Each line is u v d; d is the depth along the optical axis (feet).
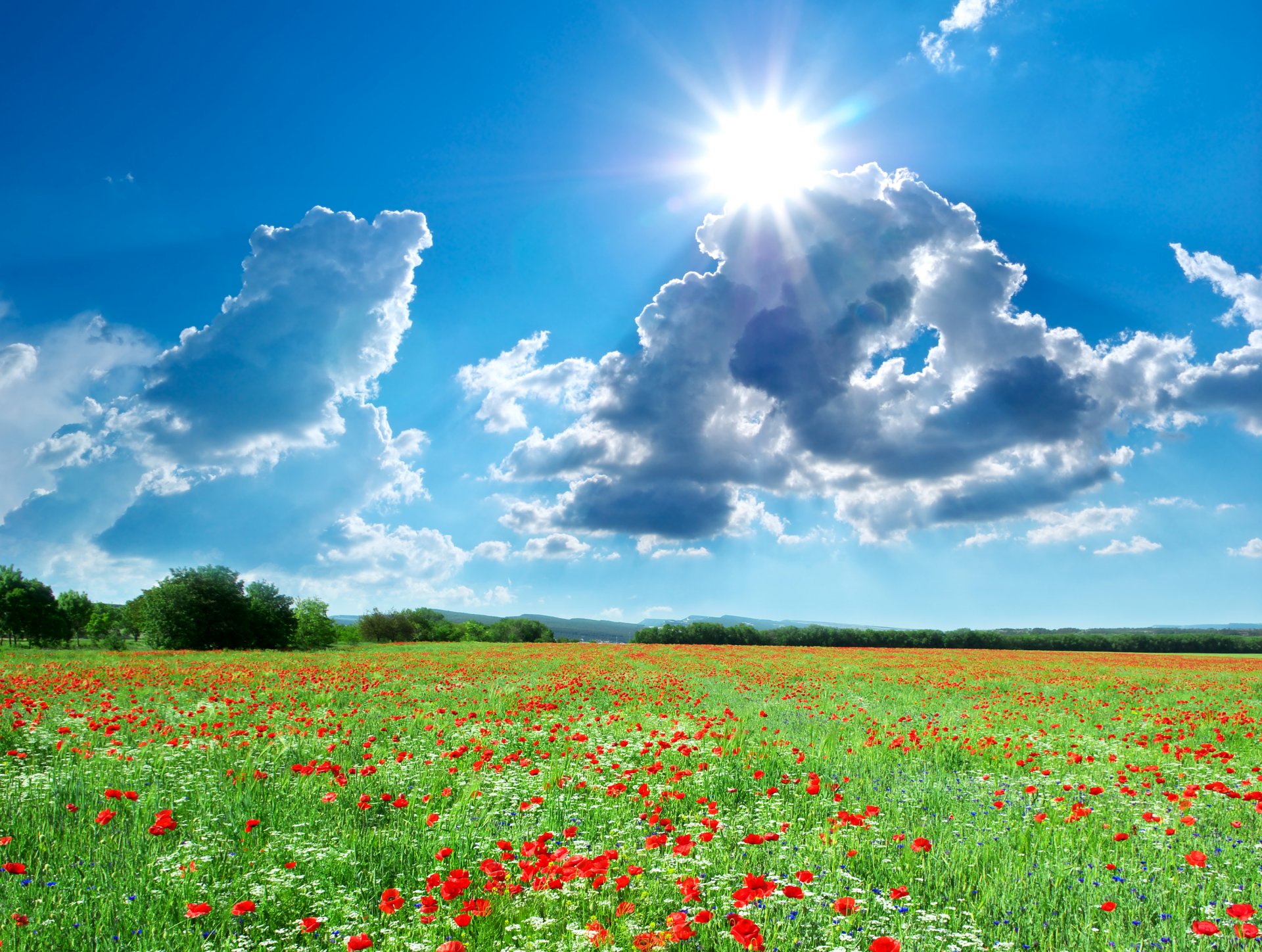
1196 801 27.99
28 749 33.53
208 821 23.29
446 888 15.51
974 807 27.14
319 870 19.35
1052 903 18.19
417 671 94.02
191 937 15.44
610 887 18.07
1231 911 15.30
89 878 18.21
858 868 20.88
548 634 356.18
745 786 30.40
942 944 15.76
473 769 30.76
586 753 35.40
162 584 194.08
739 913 16.49
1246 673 117.80
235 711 48.96
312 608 241.55
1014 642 276.21
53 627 239.30
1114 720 53.93
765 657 149.18
